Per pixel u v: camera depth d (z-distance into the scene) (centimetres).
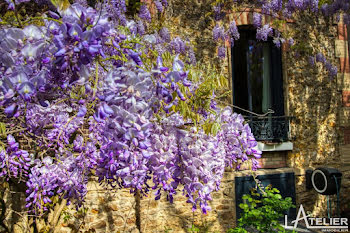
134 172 161
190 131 186
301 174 736
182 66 161
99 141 283
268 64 765
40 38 143
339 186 674
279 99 756
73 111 290
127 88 140
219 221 657
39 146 301
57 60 126
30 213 423
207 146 191
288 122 738
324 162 775
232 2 702
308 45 775
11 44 139
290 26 760
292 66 757
